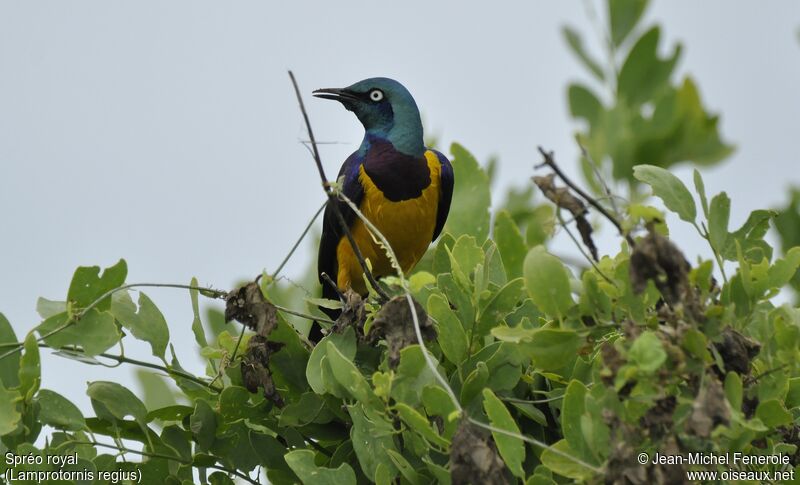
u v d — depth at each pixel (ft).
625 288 26.18
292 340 32.48
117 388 32.48
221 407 31.83
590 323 26.27
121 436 32.91
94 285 31.71
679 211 29.40
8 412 29.91
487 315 29.91
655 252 24.59
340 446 31.01
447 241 34.42
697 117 54.13
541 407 30.71
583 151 31.24
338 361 28.32
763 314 28.48
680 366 24.02
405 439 28.48
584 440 25.81
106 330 31.09
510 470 27.96
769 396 27.81
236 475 32.76
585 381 29.94
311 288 51.37
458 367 29.63
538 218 48.44
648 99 55.21
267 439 32.24
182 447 32.48
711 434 23.50
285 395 32.78
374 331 29.14
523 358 29.71
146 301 33.32
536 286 26.25
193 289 32.40
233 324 44.91
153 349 33.06
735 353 25.72
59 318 30.99
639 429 24.58
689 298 24.75
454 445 25.23
